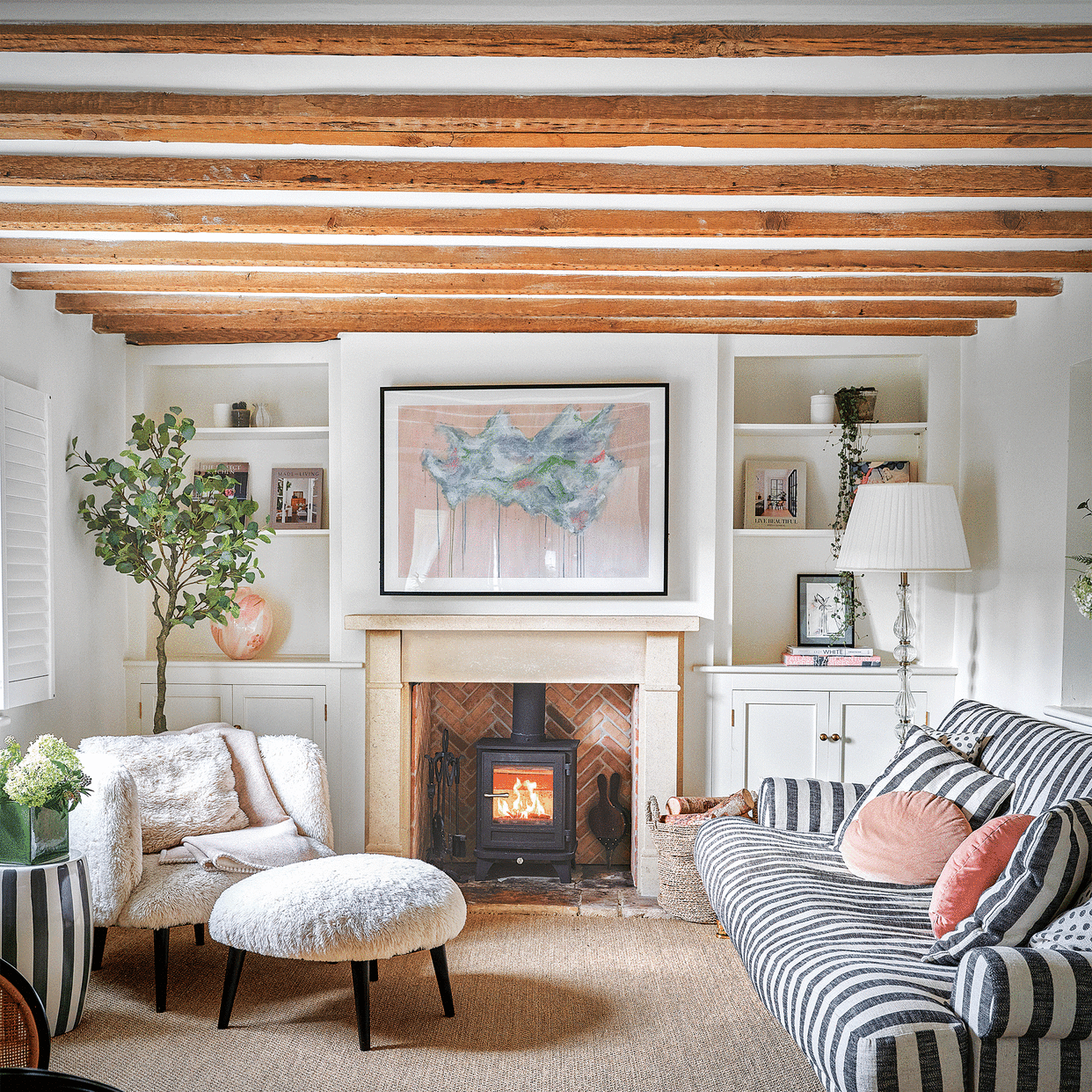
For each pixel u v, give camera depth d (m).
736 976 3.59
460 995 3.41
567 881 4.67
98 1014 3.26
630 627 4.46
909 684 4.62
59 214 3.17
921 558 3.92
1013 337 4.15
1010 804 3.14
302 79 2.28
